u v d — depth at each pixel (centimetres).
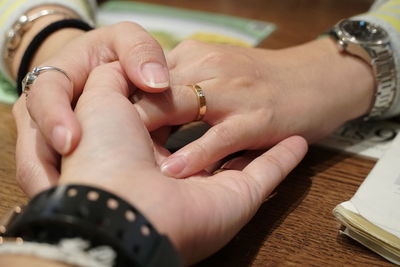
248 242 33
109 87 32
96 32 37
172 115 35
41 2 46
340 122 41
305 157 40
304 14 59
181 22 56
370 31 42
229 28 54
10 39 45
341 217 33
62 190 26
